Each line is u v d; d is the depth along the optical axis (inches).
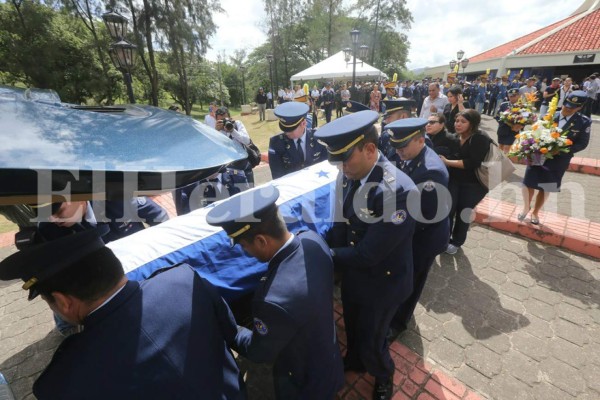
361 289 66.7
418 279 87.7
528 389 76.1
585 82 512.1
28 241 52.2
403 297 67.0
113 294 34.3
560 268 121.0
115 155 21.3
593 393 74.4
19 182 17.0
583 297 105.4
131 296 35.0
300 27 1448.1
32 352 92.8
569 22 757.9
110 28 225.8
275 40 1428.4
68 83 711.7
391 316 68.3
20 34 661.3
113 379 31.3
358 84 783.7
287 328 41.6
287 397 53.7
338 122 58.7
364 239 59.4
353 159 56.6
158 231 65.9
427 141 116.0
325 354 48.9
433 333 94.5
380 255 58.2
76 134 23.1
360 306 67.7
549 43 736.3
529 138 132.7
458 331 94.7
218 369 40.3
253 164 148.6
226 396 40.5
